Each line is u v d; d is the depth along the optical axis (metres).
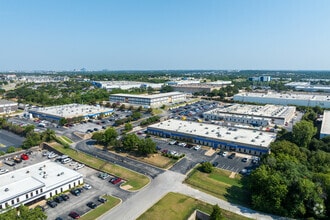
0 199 55.47
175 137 109.81
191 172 76.88
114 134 99.12
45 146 101.81
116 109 179.75
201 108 183.12
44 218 46.53
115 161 85.81
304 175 61.88
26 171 72.81
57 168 75.31
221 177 73.94
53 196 64.69
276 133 106.62
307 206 56.84
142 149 88.12
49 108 164.00
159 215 55.41
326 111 145.50
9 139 111.88
